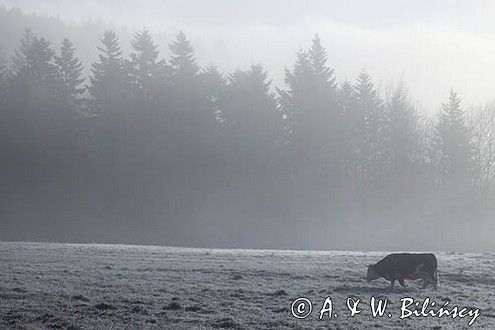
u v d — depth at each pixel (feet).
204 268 348.79
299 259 409.69
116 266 348.79
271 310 250.78
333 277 333.42
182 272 333.83
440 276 355.15
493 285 338.34
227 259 400.06
